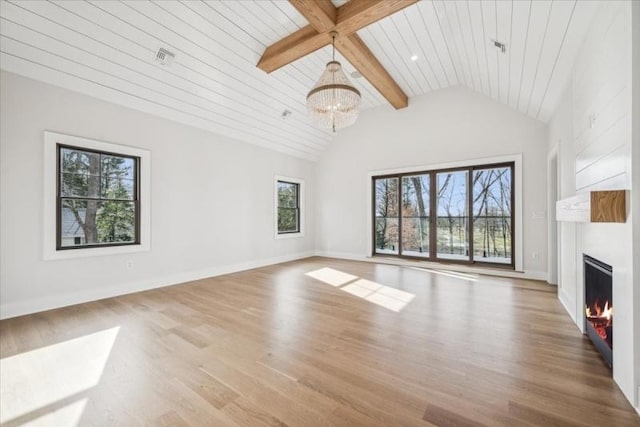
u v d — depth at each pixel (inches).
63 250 123.2
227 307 121.0
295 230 255.0
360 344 85.9
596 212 62.8
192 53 133.3
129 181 147.2
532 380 66.7
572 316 106.2
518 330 95.4
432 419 54.2
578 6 74.6
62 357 79.2
